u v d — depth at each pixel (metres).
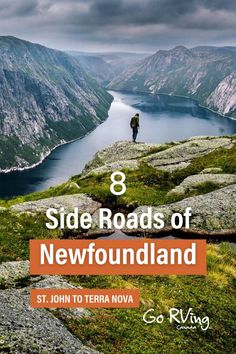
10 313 16.80
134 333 17.88
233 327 20.34
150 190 43.44
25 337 14.93
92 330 17.25
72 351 14.87
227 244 30.61
